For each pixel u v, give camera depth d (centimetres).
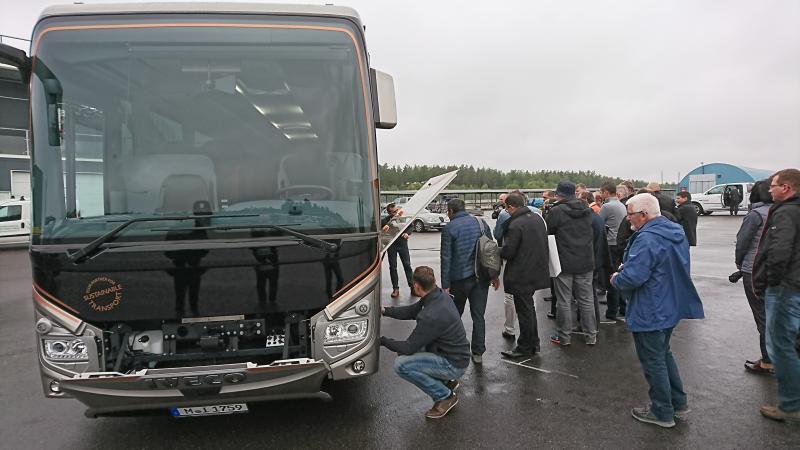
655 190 725
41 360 298
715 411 387
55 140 307
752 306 468
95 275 295
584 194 786
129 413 308
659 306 350
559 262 552
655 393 364
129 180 312
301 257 309
